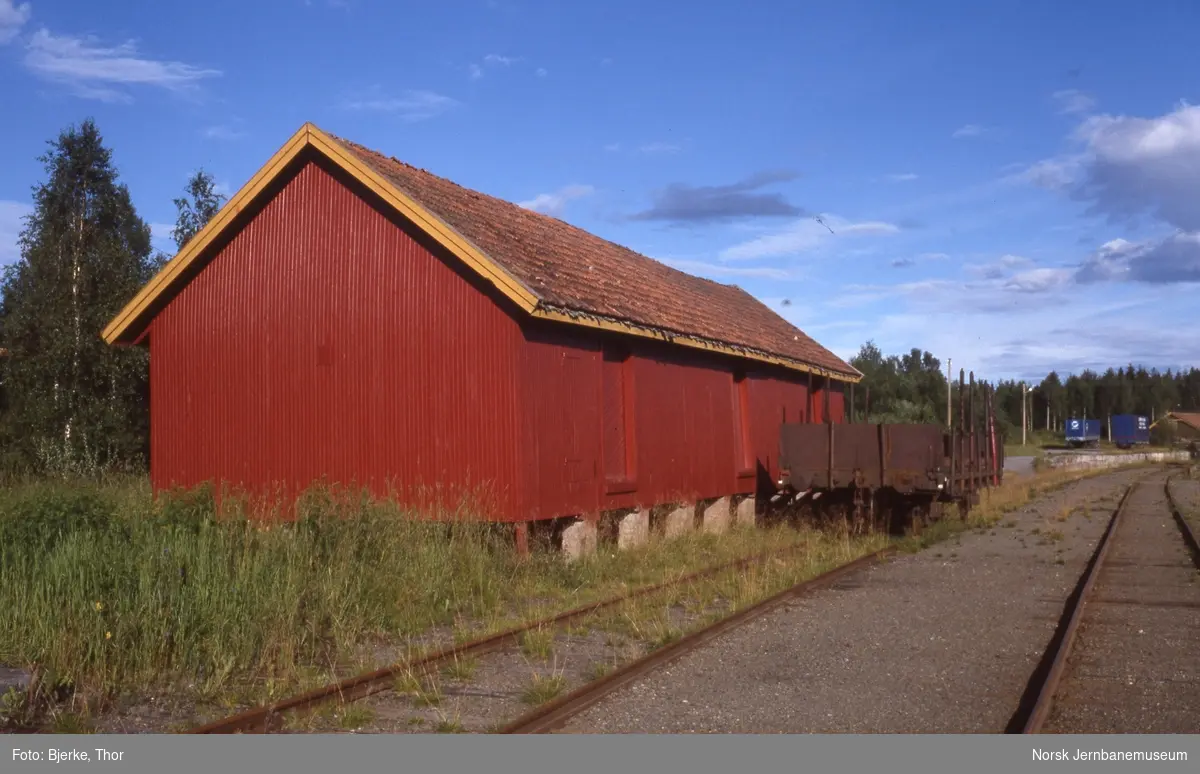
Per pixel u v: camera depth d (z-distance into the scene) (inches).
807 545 615.2
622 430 642.2
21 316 1053.2
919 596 440.1
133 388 1056.8
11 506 442.3
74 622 296.8
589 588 466.3
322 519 446.9
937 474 682.2
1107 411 5753.0
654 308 683.4
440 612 393.1
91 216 1178.0
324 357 571.2
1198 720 249.9
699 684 282.4
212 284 605.3
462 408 533.6
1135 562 560.7
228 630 309.9
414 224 539.2
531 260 583.8
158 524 416.5
